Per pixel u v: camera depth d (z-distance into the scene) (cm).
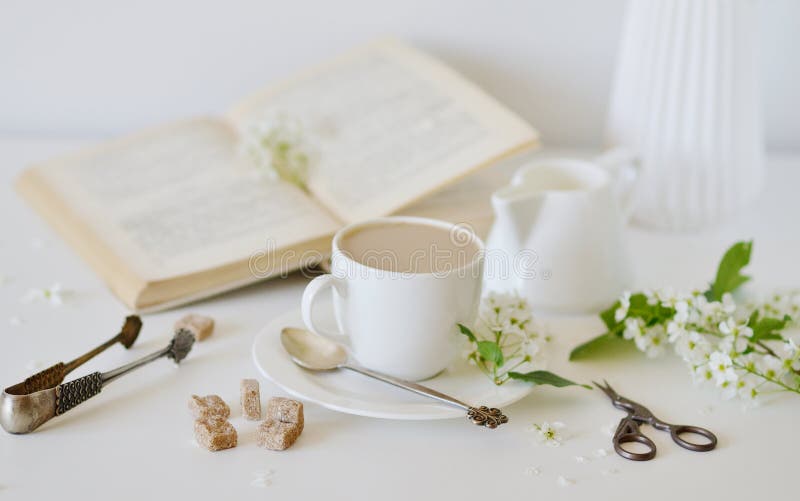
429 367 55
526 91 95
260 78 97
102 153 83
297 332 58
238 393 56
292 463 51
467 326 55
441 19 93
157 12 94
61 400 52
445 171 73
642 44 73
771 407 56
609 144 78
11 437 52
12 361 59
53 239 77
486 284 66
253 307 66
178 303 65
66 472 49
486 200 76
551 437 53
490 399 53
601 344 62
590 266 64
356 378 56
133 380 57
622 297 62
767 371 55
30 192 79
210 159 80
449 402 52
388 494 49
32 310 65
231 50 96
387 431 53
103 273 67
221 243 68
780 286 68
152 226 71
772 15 88
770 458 52
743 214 82
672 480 50
